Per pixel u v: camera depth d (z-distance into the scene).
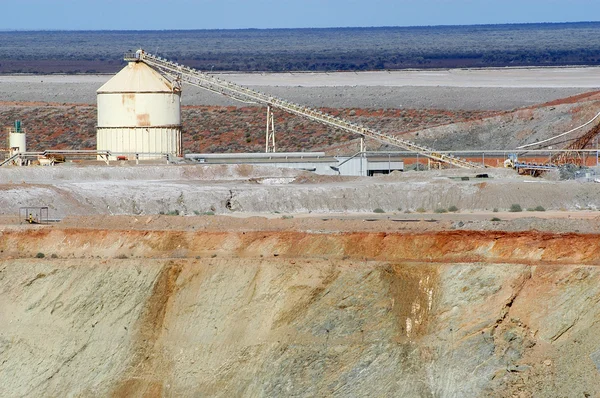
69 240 126.75
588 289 109.06
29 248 127.12
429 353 109.25
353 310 111.81
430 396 107.69
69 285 118.75
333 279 112.94
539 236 117.44
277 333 111.94
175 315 115.06
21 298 119.44
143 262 118.25
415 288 112.31
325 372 109.88
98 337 116.25
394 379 108.69
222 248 122.88
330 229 125.38
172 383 112.94
